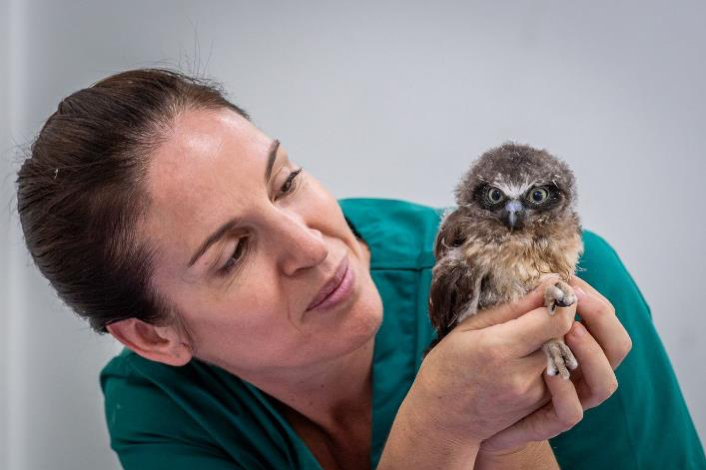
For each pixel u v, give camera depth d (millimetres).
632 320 2021
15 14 3201
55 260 1797
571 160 3406
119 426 2346
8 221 3025
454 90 3535
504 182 1793
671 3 3293
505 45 3477
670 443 1947
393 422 1977
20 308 3285
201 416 2203
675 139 3350
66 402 3402
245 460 2184
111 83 1799
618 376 1957
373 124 3594
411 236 2410
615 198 3381
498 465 1855
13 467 3270
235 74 3535
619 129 3385
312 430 2277
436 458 1732
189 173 1638
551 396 1620
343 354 1867
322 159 3605
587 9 3389
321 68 3570
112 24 3377
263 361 1860
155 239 1679
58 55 3293
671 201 3367
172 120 1688
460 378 1581
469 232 1817
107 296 1812
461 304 1727
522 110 3471
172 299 1775
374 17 3525
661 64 3340
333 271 1766
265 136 1801
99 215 1688
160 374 2281
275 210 1690
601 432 1954
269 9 3518
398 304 2230
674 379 2025
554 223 1760
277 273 1731
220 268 1694
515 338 1508
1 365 3240
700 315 3363
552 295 1490
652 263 3379
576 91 3428
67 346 3393
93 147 1676
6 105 3137
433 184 3574
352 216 2527
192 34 3482
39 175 1741
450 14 3504
